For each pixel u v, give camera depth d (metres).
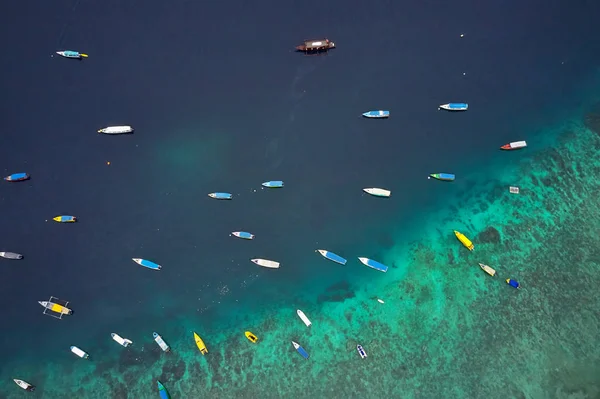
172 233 45.59
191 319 43.53
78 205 46.34
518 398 40.88
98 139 48.34
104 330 43.22
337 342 42.78
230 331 43.25
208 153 47.97
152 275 44.53
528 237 45.62
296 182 47.09
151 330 43.22
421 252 45.38
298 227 45.84
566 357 41.84
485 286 44.22
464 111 49.25
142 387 42.00
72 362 42.59
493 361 42.00
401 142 48.41
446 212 46.59
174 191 46.84
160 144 48.28
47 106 49.50
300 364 42.31
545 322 42.97
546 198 46.84
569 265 44.59
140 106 49.50
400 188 47.12
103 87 50.19
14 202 46.22
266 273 44.62
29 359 42.66
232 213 46.16
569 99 49.88
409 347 42.56
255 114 49.16
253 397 41.72
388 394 41.44
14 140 48.22
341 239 45.69
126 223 45.88
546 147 48.38
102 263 44.81
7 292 44.03
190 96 49.88
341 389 41.62
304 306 43.84
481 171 47.81
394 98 49.50
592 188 46.88
